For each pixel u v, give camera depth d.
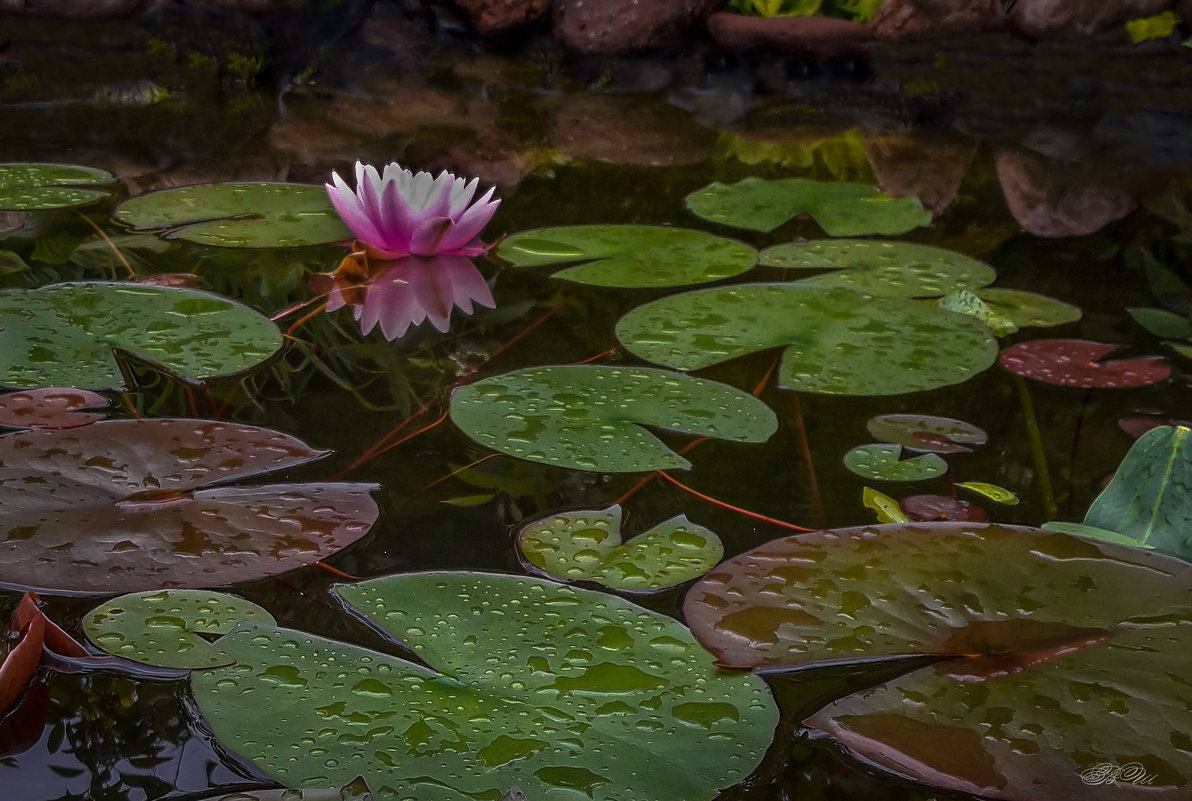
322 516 3.05
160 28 3.95
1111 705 2.95
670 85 4.11
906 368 3.20
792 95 4.04
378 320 3.26
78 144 3.60
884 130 3.78
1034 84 3.87
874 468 3.12
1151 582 3.01
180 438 3.10
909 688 2.96
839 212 3.49
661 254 3.37
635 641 2.98
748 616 2.99
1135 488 3.06
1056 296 3.33
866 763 2.93
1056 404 3.18
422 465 3.10
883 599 3.00
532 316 3.27
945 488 3.10
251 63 3.90
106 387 3.14
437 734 2.93
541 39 4.23
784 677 2.96
